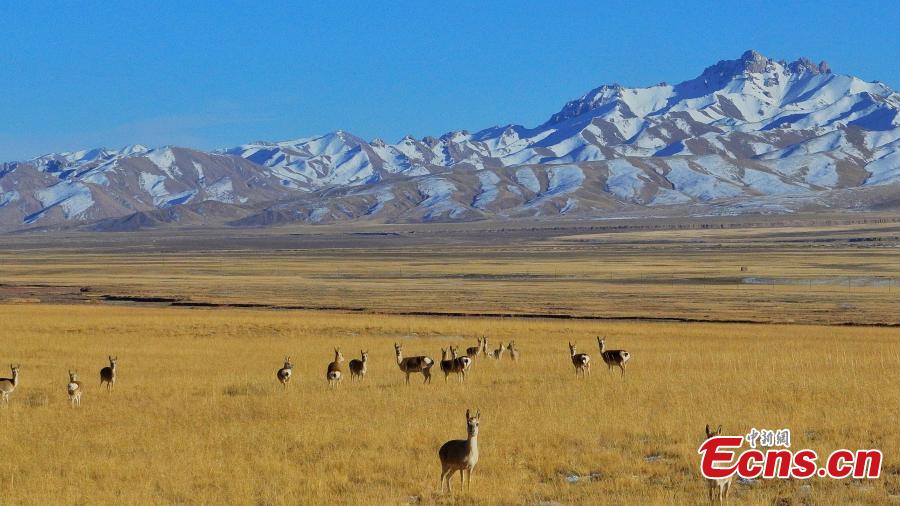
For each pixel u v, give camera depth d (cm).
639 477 2425
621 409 3288
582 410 3294
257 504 2233
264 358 5562
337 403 3616
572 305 10475
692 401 3419
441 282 15012
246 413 3428
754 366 4638
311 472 2489
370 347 6194
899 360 4841
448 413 3297
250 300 11475
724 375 4238
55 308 9775
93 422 3288
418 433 2941
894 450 2603
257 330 7450
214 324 7800
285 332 7331
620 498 2183
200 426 3180
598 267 18950
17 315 8650
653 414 3188
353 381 4416
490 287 13662
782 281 14462
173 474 2470
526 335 7044
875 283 13825
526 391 3838
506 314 9469
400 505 2186
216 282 15312
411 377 4569
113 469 2552
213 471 2506
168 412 3481
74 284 15212
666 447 2691
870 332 7188
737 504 2150
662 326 7812
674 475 2430
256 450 2770
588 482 2384
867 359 4891
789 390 3678
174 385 4284
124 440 2945
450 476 2311
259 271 19112
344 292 12788
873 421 2992
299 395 3881
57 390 4184
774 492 2289
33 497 2267
